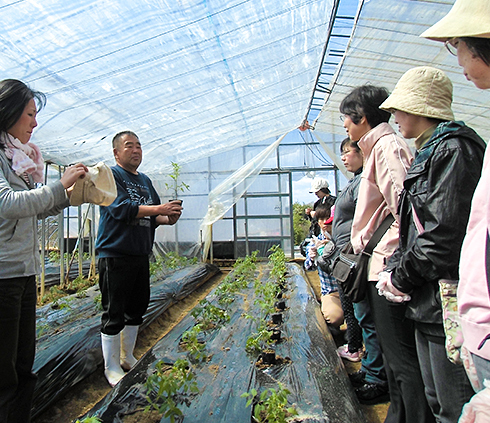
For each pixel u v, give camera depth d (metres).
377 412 2.20
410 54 4.46
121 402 1.92
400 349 1.57
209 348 2.63
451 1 3.29
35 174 1.81
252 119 6.39
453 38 0.98
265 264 8.01
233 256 9.62
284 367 2.26
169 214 2.65
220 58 3.46
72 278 6.79
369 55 4.71
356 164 2.62
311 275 7.32
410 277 1.29
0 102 1.58
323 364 2.30
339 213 2.55
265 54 3.83
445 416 1.30
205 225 8.52
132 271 2.64
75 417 2.33
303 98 6.33
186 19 2.60
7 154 1.62
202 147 7.28
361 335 2.99
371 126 1.77
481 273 0.92
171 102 4.05
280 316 3.21
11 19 2.04
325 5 3.27
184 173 8.93
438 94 1.37
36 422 2.24
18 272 1.56
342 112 1.87
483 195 0.92
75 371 2.64
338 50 4.66
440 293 1.20
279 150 9.83
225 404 1.85
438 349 1.29
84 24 2.24
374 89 1.76
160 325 4.27
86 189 1.91
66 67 2.65
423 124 1.41
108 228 2.58
